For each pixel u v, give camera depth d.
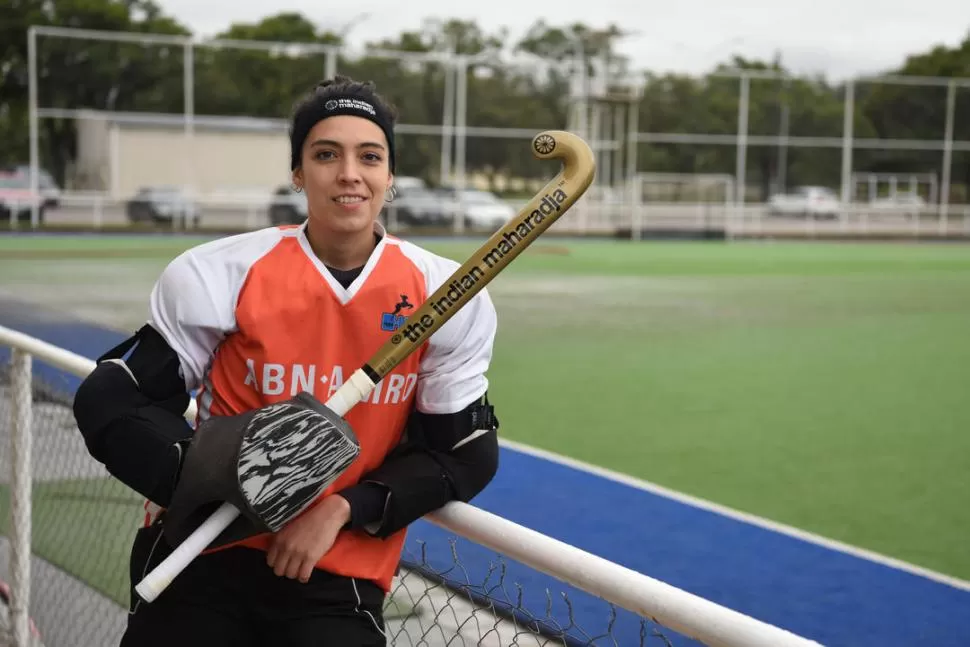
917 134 42.31
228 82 43.44
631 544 5.13
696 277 21.72
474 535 1.77
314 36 63.00
